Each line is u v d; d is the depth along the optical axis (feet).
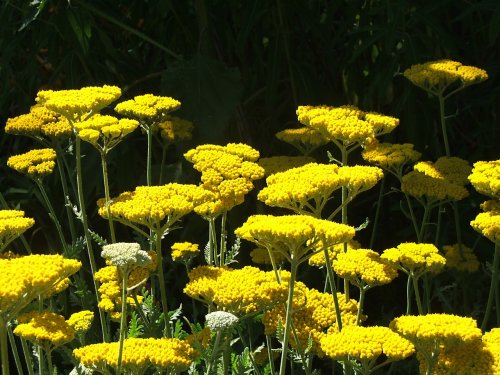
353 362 5.16
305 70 7.22
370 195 7.28
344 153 5.81
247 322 5.72
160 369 5.07
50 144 6.25
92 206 7.48
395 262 5.47
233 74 6.93
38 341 5.07
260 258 6.02
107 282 5.53
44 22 7.28
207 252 5.71
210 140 6.87
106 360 5.03
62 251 7.32
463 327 5.05
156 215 5.30
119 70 7.49
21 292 4.83
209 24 7.32
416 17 6.81
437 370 5.08
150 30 7.70
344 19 7.60
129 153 7.22
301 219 5.08
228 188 5.57
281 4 7.20
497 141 7.11
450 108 7.16
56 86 7.82
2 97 7.41
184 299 6.97
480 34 7.30
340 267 5.41
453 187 6.09
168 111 6.01
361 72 7.34
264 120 7.38
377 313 6.97
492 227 5.62
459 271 6.38
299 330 5.38
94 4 7.15
